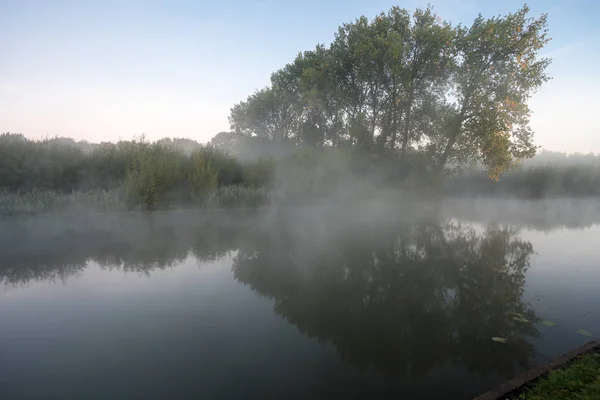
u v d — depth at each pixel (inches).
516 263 349.4
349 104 1009.5
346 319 225.9
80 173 673.0
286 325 216.8
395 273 316.5
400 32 904.3
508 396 140.9
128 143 736.3
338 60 978.7
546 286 284.0
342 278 302.2
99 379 162.2
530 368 171.5
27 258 352.2
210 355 183.0
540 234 498.0
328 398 149.6
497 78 867.4
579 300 254.4
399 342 197.3
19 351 185.9
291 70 1243.8
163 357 180.7
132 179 621.0
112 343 194.4
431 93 938.7
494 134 869.8
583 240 456.4
